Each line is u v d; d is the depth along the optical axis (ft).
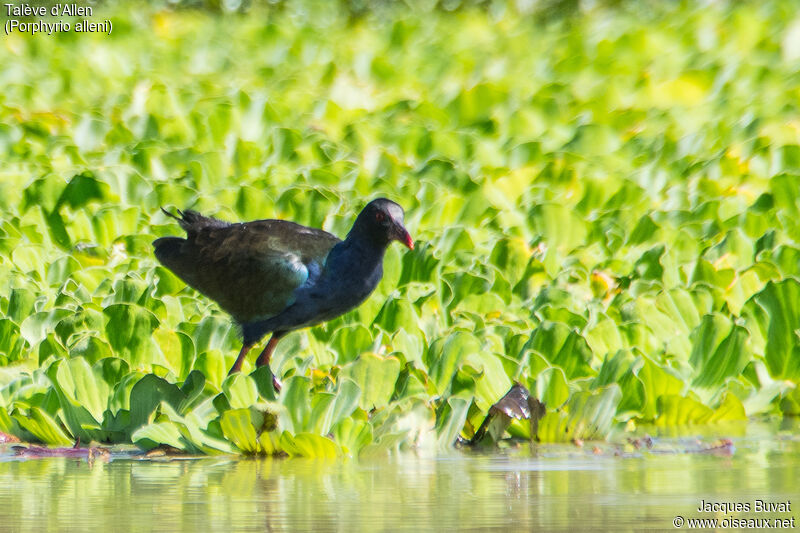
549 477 27.30
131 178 50.96
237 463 28.66
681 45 83.41
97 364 32.37
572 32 84.43
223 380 33.78
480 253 44.75
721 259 43.88
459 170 53.88
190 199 49.83
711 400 34.68
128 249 45.32
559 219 47.98
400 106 67.10
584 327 37.32
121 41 83.41
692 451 29.96
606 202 52.85
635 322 36.63
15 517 24.04
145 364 34.73
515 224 48.60
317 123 63.41
